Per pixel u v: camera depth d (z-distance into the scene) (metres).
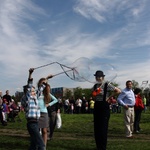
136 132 15.38
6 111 20.17
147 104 42.06
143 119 24.84
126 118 13.50
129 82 13.53
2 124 19.86
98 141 9.79
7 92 22.98
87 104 37.28
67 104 37.88
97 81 9.92
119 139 12.94
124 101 13.54
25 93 8.16
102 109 9.73
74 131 16.23
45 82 9.40
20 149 10.15
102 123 9.73
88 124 20.53
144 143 11.65
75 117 27.55
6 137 13.18
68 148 10.53
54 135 14.41
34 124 7.97
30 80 8.32
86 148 10.56
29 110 8.00
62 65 9.45
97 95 9.85
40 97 9.29
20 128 17.84
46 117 9.30
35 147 8.21
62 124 20.50
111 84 9.85
